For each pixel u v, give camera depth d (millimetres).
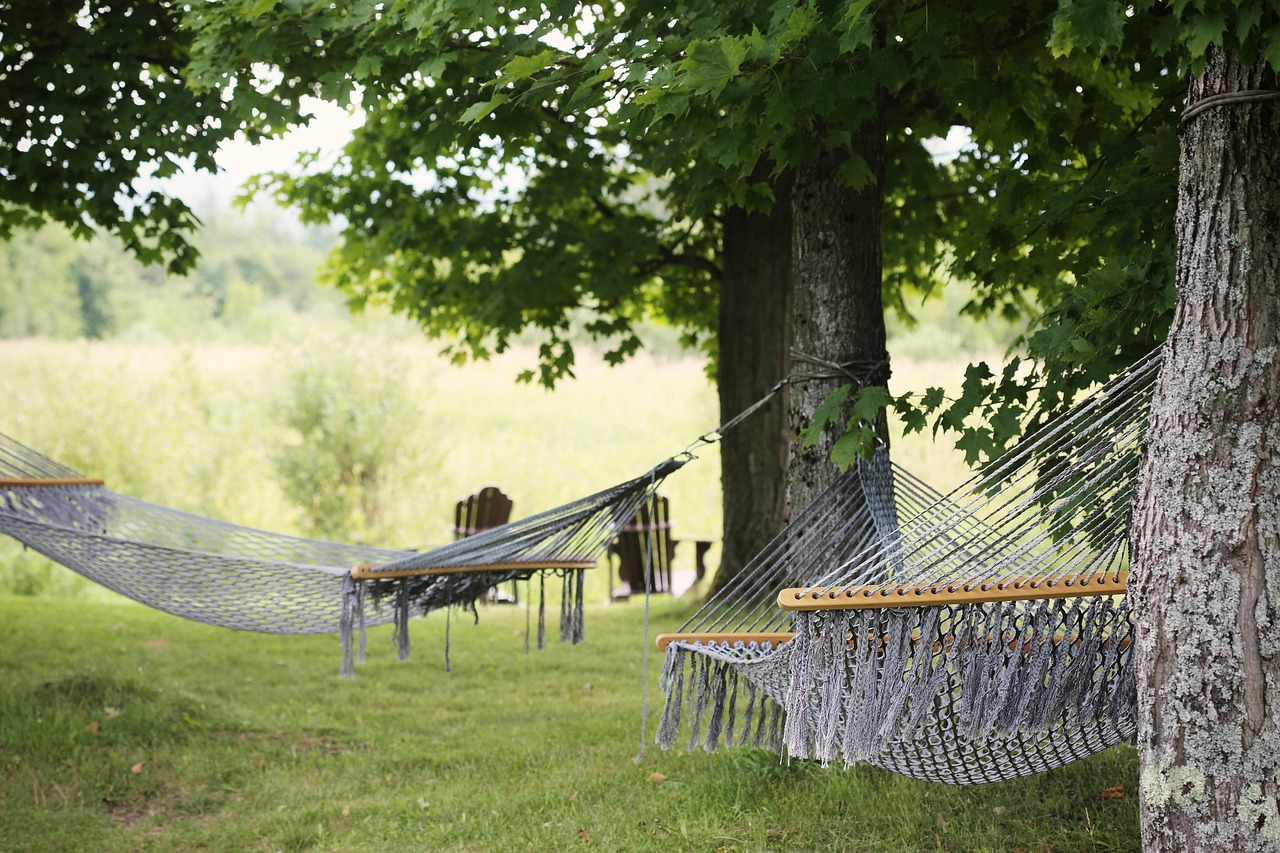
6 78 6402
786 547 4996
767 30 4227
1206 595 3168
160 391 19516
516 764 5883
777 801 4848
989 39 5109
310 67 5844
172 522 6461
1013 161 6840
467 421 24062
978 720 3602
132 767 5711
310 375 15602
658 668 8375
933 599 3559
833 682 3611
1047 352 4375
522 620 10867
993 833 4336
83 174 6914
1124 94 6727
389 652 9250
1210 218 3230
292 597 5809
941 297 10703
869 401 4555
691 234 10180
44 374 21766
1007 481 3818
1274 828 3070
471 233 9359
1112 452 3600
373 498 15422
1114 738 3766
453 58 5199
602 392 26969
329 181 10078
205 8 5633
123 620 10039
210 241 56000
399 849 4672
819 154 5090
